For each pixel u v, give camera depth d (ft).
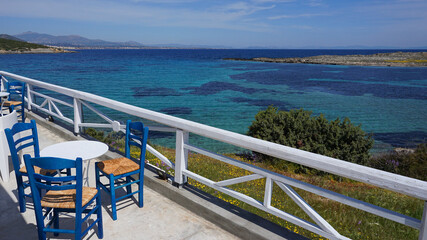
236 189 16.03
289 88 131.75
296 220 7.88
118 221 10.08
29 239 8.93
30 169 7.48
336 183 22.84
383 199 16.24
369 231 11.91
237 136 8.65
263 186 17.76
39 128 21.97
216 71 220.02
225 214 9.64
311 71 232.73
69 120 19.44
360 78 181.78
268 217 12.74
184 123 10.32
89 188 8.74
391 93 119.96
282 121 35.70
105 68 231.09
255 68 259.60
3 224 9.69
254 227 8.86
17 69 198.70
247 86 136.05
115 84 133.80
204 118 70.64
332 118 73.36
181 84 139.44
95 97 15.79
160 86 130.62
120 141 21.18
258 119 37.52
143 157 10.61
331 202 15.64
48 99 21.93
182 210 10.91
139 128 10.80
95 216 10.34
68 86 123.54
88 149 9.90
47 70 197.06
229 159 9.14
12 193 11.84
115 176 9.86
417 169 27.53
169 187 11.68
